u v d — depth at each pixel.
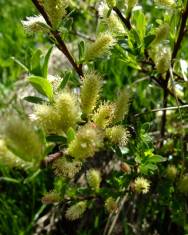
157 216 0.44
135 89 0.53
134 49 0.36
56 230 0.45
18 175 0.47
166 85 0.41
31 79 0.25
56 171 0.24
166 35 0.35
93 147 0.23
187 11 0.37
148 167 0.34
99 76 0.26
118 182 0.35
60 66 0.60
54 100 0.25
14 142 0.20
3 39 0.66
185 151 0.40
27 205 0.46
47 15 0.28
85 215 0.45
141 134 0.34
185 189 0.35
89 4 0.48
